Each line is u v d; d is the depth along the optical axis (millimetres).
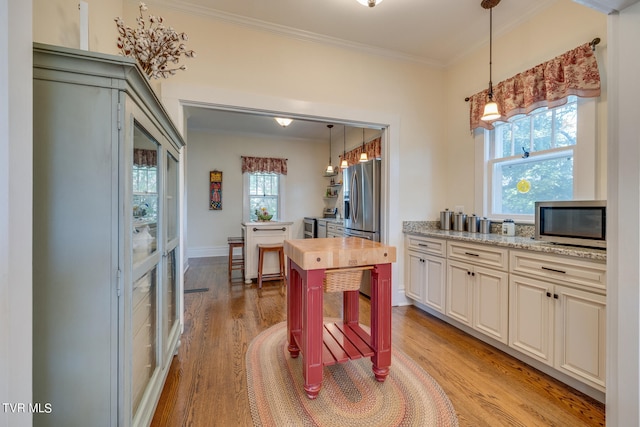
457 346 2258
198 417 1472
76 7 1524
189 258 5820
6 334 654
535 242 2016
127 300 998
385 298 1757
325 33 2742
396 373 1881
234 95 2529
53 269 919
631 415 1140
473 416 1488
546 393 1676
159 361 1513
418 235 2998
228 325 2631
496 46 2760
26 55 720
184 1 2334
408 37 2809
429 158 3303
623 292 1166
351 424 1433
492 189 2842
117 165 967
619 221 1178
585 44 2006
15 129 683
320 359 1616
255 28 2598
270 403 1580
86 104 938
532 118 2500
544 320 1817
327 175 6730
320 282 1602
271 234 4152
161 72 1604
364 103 3012
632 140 1131
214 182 6062
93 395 958
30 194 735
